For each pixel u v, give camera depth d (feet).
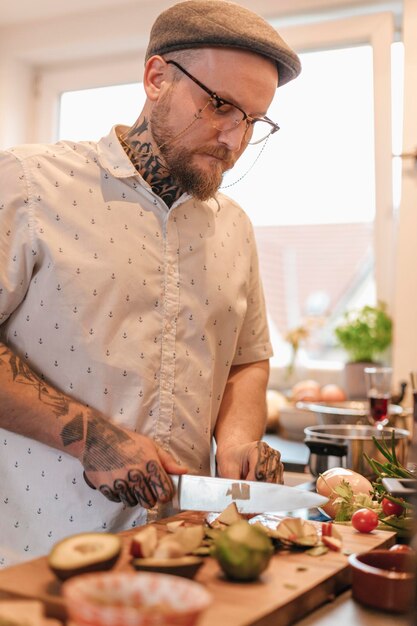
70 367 3.67
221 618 2.26
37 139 10.00
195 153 3.70
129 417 3.72
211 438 4.25
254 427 4.24
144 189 3.86
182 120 3.65
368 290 8.86
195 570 2.59
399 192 8.07
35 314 3.67
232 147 3.71
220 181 3.80
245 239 4.44
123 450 3.34
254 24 3.65
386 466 3.79
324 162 8.87
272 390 9.25
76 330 3.64
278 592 2.50
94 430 3.43
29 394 3.47
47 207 3.65
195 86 3.61
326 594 2.68
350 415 6.08
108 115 9.68
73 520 3.65
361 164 8.71
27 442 3.70
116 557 2.52
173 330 3.87
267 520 3.62
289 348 9.23
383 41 8.25
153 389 3.79
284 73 3.92
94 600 1.88
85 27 9.20
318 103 8.78
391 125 8.39
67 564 2.40
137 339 3.75
